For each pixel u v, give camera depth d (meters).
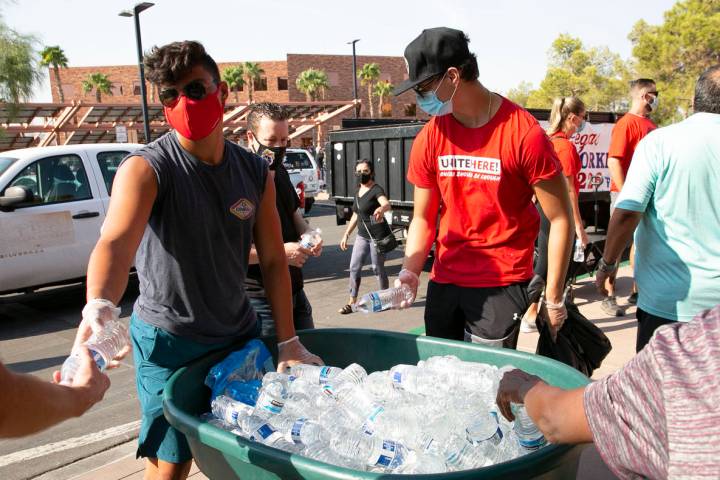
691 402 0.94
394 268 9.39
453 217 2.86
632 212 2.81
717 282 2.62
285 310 2.50
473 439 1.85
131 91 56.03
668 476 0.94
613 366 4.64
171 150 2.18
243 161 2.40
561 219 2.71
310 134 49.09
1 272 6.66
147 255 2.25
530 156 2.60
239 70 53.69
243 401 2.20
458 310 2.95
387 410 1.92
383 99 58.22
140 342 2.32
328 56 57.22
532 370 2.15
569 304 2.96
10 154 7.31
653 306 2.80
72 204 7.15
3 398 1.17
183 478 2.39
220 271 2.31
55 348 5.97
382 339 2.49
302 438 1.89
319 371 2.30
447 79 2.59
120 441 3.94
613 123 9.96
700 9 44.53
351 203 9.87
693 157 2.59
